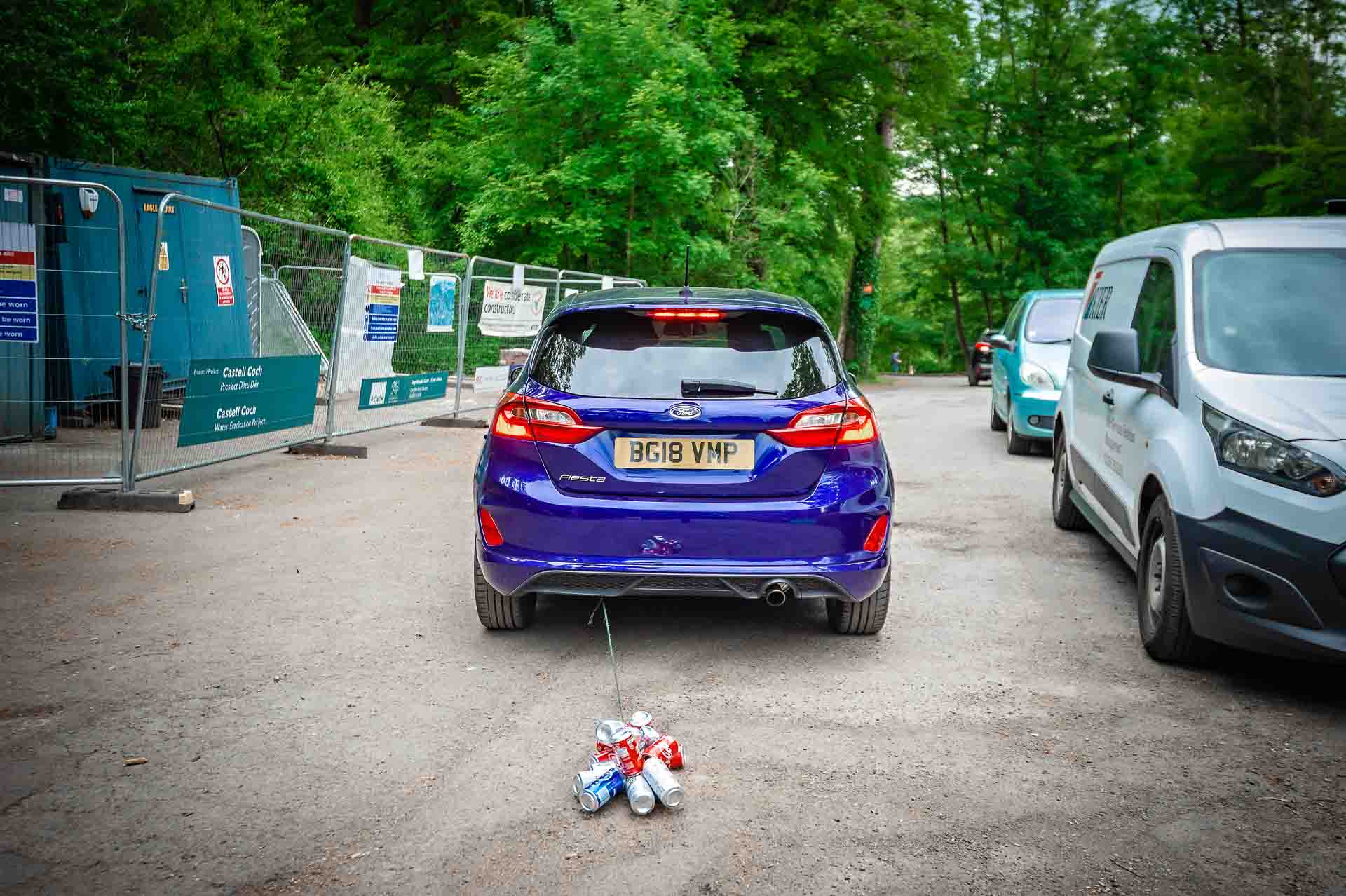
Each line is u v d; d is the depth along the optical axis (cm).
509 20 2402
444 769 357
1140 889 285
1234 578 428
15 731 384
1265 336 498
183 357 1363
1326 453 414
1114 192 3931
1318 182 3225
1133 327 616
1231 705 427
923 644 505
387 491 905
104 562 643
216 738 381
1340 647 402
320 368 1086
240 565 641
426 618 538
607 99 2100
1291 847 309
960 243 4097
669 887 283
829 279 3491
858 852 303
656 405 450
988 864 297
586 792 324
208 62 2003
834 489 456
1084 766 365
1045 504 892
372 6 3098
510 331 1510
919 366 6519
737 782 349
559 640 504
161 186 1338
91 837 306
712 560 450
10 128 1480
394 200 2358
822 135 2773
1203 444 456
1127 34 3778
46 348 1159
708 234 2311
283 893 278
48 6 1509
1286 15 3488
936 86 2917
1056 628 536
